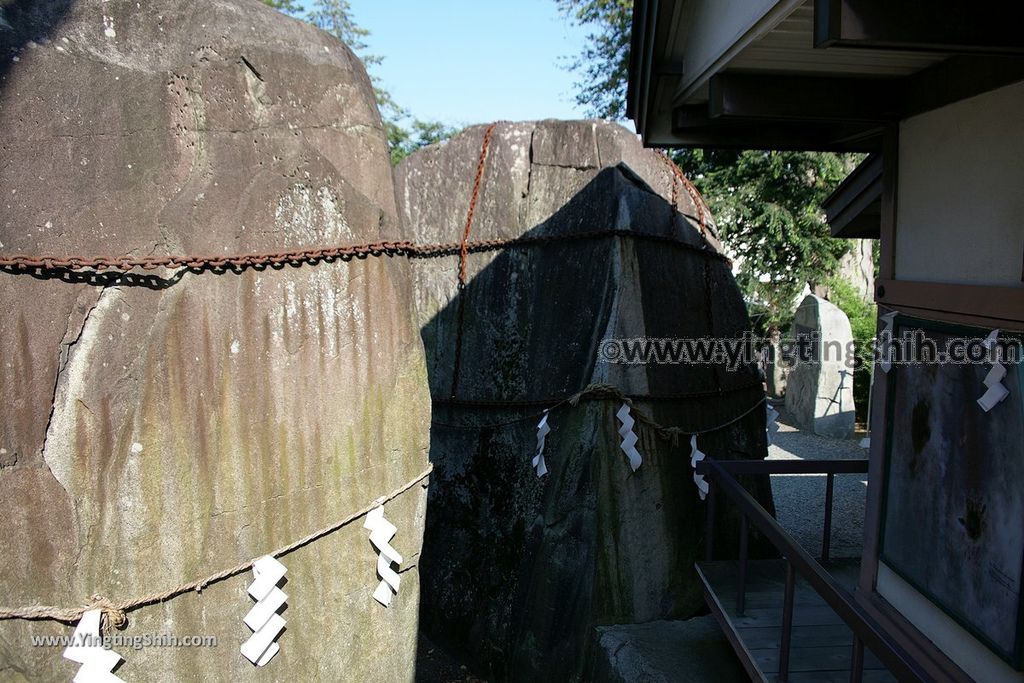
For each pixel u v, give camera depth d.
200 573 2.45
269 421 2.58
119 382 2.33
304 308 2.65
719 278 4.85
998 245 2.48
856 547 5.37
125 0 2.45
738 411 4.74
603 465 3.85
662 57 3.73
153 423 2.37
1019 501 2.29
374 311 2.85
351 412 2.78
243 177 2.53
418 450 3.06
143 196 2.40
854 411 9.80
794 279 12.25
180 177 2.45
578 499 3.91
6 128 2.27
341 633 2.78
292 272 2.62
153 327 2.37
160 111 2.44
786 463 3.99
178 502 2.41
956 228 2.72
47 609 2.28
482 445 4.83
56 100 2.33
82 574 2.31
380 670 2.92
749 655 3.06
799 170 11.78
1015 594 2.30
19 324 2.26
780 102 3.08
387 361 2.90
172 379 2.40
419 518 3.10
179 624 2.42
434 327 5.23
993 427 2.43
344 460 2.76
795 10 2.30
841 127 3.77
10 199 2.26
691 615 4.05
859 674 2.35
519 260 4.77
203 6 2.54
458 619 4.77
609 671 3.51
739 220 12.12
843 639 3.20
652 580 3.93
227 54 2.53
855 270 13.35
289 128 2.67
